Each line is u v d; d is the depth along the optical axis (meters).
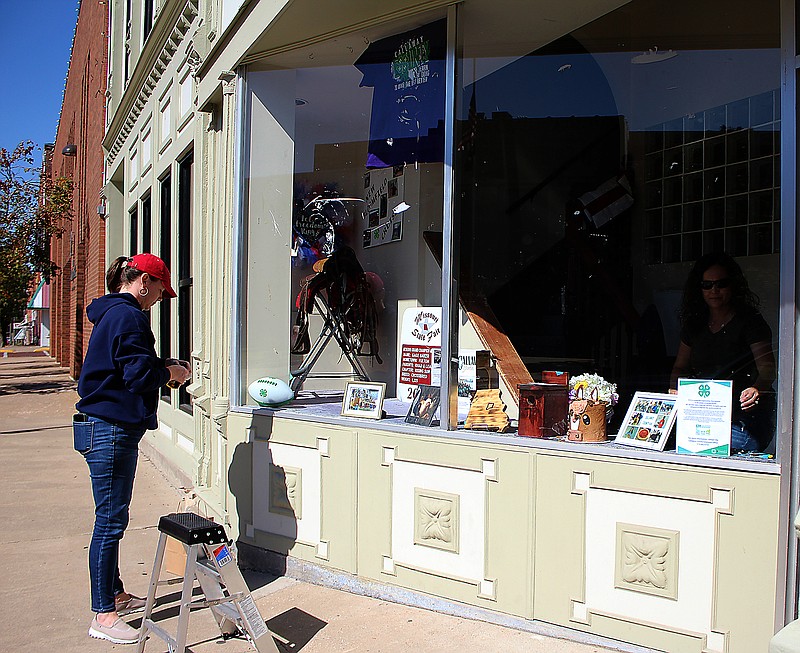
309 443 4.24
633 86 4.14
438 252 4.46
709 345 3.42
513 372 4.04
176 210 7.08
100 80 13.47
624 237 4.06
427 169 4.58
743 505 2.87
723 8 3.57
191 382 6.55
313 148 5.36
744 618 2.87
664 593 3.04
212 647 3.50
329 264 5.29
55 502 6.60
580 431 3.37
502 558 3.48
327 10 3.98
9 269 19.41
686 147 3.86
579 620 3.25
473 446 3.56
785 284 2.82
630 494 3.12
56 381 20.25
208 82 5.36
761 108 3.40
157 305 8.24
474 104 4.08
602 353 4.02
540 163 4.18
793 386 2.79
